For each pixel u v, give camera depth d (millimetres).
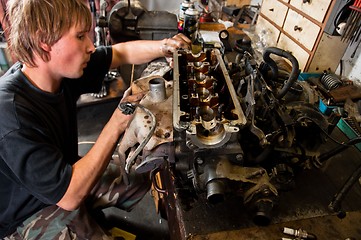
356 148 985
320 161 833
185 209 736
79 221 1069
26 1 706
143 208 1581
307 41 1582
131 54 1232
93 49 873
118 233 1379
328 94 1370
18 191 946
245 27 2127
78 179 825
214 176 646
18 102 789
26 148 751
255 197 675
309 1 1522
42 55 771
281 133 755
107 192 1223
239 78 956
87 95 1970
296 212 757
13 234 1050
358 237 710
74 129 1116
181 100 751
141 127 808
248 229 708
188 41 1229
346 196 803
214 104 765
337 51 1547
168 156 760
